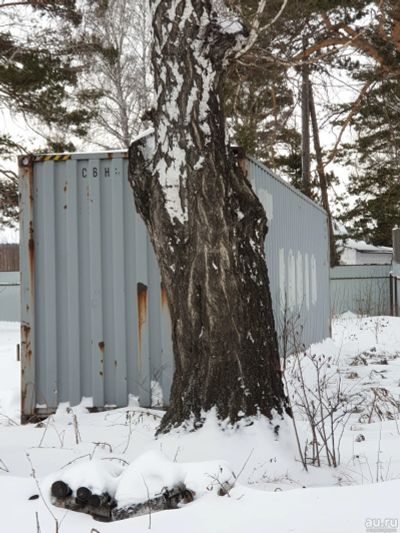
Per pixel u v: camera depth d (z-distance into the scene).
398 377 10.34
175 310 5.35
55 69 17.11
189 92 5.30
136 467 3.53
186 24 5.35
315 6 12.51
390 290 28.20
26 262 7.61
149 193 5.46
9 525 3.31
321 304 15.05
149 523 3.21
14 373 11.47
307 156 22.98
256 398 5.13
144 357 7.48
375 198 29.25
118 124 25.27
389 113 18.02
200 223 5.21
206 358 5.19
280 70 13.88
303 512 3.15
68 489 3.47
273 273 9.74
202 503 3.34
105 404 7.46
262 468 4.54
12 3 16.70
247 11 12.24
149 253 7.51
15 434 5.86
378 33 13.15
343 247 33.97
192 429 5.08
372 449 5.27
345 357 13.40
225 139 5.44
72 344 7.53
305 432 5.72
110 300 7.54
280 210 10.46
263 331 5.32
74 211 7.59
